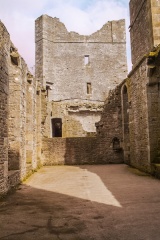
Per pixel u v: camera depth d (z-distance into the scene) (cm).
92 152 1698
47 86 2848
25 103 1129
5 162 745
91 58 3003
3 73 742
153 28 1174
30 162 1245
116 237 404
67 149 1694
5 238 412
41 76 2817
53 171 1341
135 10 1464
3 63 743
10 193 766
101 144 1708
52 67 2892
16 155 968
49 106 2200
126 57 3059
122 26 3100
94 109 2503
